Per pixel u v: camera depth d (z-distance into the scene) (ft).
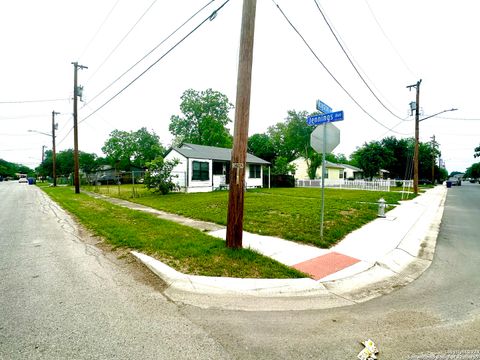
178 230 23.45
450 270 16.24
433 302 11.90
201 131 143.13
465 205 51.75
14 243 20.39
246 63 17.01
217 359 7.86
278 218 29.73
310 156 118.93
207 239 20.27
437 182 212.64
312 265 16.19
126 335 8.98
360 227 27.32
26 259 16.74
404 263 17.40
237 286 12.90
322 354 8.19
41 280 13.56
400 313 10.87
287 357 8.01
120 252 18.06
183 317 10.25
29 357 7.80
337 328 9.70
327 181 98.68
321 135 21.75
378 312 10.94
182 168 69.56
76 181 67.56
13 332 9.06
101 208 38.65
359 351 8.36
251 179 89.61
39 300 11.43
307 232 23.72
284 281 13.56
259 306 11.27
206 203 42.83
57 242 20.65
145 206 42.01
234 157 17.46
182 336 9.00
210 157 73.31
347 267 15.99
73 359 7.75
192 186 69.10
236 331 9.37
